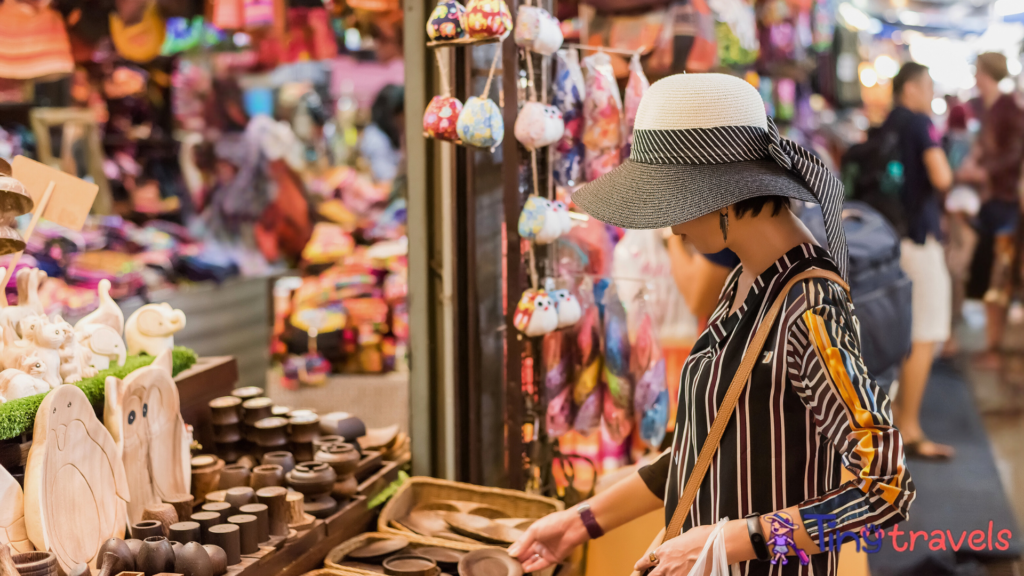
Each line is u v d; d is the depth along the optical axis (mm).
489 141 1866
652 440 2328
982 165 7039
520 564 1662
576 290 2250
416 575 1639
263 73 5227
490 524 1938
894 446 1150
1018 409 5379
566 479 2326
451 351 2201
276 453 1864
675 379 2777
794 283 1251
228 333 4309
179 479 1681
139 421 1585
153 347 1873
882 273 3379
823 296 1222
